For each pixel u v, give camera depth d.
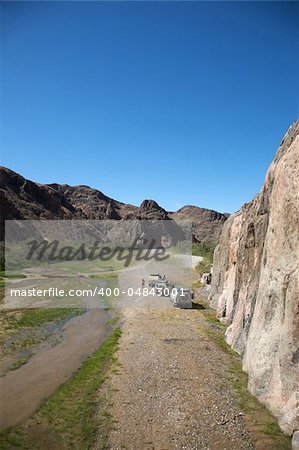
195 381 24.30
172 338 34.66
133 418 19.91
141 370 26.44
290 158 20.95
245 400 21.38
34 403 21.98
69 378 25.70
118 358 29.19
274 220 22.28
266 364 21.30
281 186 21.56
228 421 19.30
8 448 17.50
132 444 17.69
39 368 27.59
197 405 21.05
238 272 37.00
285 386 18.89
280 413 18.81
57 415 20.50
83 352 31.45
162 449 17.28
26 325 40.03
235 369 26.42
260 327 22.58
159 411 20.55
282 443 17.19
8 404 21.89
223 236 50.50
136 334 36.34
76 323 41.84
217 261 53.16
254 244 31.52
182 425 19.11
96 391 23.27
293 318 18.39
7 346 32.69
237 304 34.50
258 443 17.39
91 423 19.53
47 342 34.25
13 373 26.62
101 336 36.53
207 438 18.00
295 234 19.78
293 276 18.98
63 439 18.28
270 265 22.06
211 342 33.34
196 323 40.88
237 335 31.56
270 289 21.45
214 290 52.88
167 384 23.91
